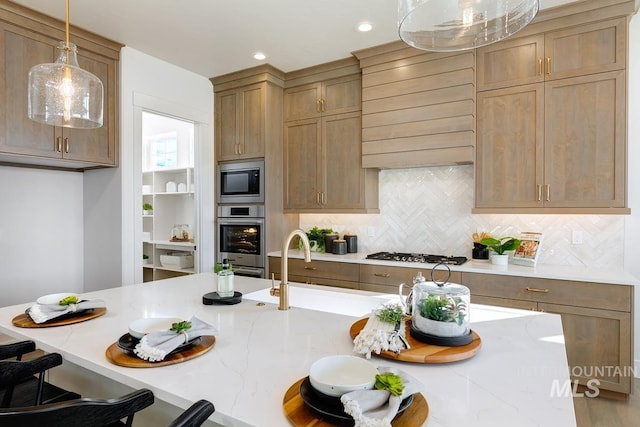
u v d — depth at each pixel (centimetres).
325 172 393
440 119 319
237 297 197
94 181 359
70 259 362
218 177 428
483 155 309
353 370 104
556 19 279
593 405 250
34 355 294
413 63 331
